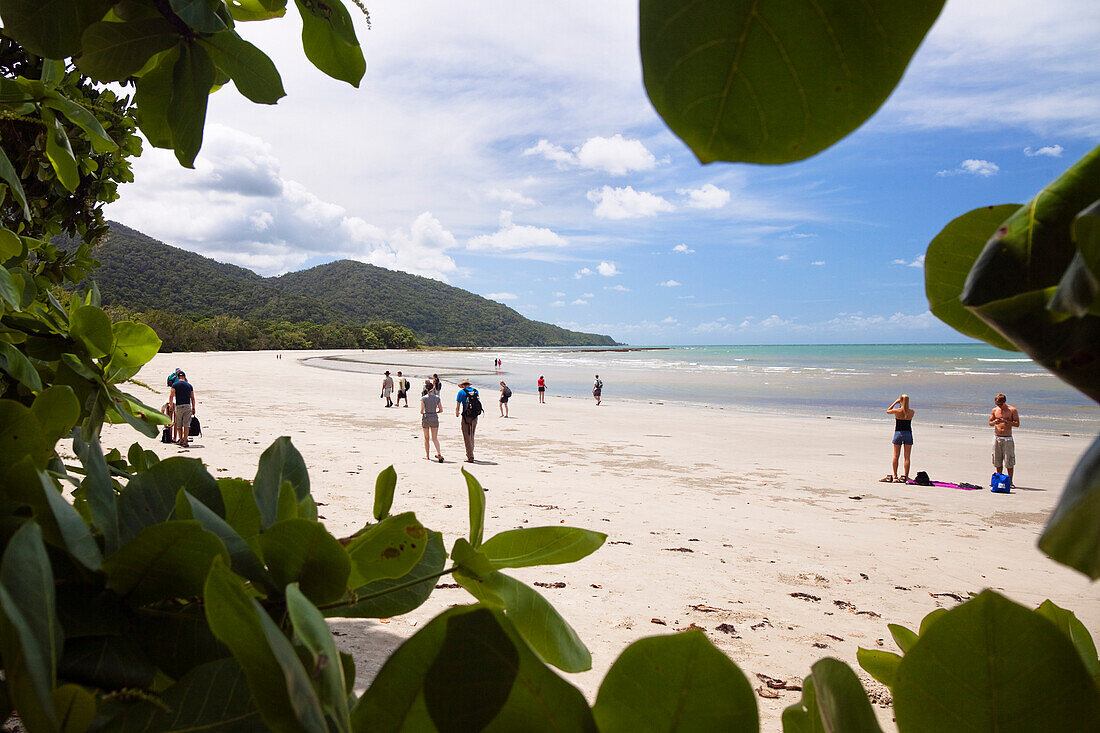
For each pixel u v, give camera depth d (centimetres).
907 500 1354
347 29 90
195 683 39
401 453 1733
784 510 1224
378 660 497
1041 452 2045
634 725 30
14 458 50
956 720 31
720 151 29
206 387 4088
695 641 30
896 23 27
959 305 42
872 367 8081
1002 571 878
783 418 3077
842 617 696
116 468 105
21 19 69
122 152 188
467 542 55
